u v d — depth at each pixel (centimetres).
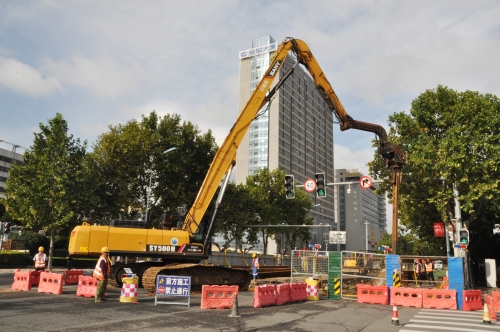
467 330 1062
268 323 1078
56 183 2998
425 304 1616
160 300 1498
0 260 3241
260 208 5278
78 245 1730
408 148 3253
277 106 12706
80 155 3173
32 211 2880
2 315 1044
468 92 3166
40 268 1905
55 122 3092
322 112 16138
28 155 3056
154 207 4003
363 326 1096
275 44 13050
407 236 4072
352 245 18188
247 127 1956
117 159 3756
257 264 2630
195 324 1009
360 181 2297
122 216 3991
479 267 5038
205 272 1850
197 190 4094
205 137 4253
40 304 1263
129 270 1962
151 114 4147
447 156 2827
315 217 14038
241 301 1573
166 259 1928
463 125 2881
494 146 2725
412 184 3291
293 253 2055
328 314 1309
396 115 3406
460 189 2938
